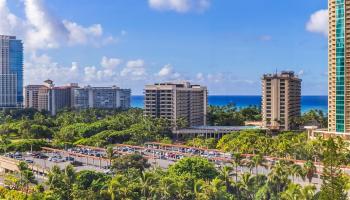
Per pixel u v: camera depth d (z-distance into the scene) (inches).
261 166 6515.8
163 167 7440.9
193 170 5880.9
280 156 7573.8
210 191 4798.2
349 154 6569.9
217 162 7613.2
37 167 7317.9
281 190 5162.4
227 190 5477.4
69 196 5000.0
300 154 7500.0
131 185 4864.7
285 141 7869.1
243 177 5428.2
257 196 5216.5
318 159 7337.6
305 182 6117.1
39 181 6619.1
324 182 4133.9
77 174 5556.1
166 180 4872.0
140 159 6560.0
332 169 4126.5
